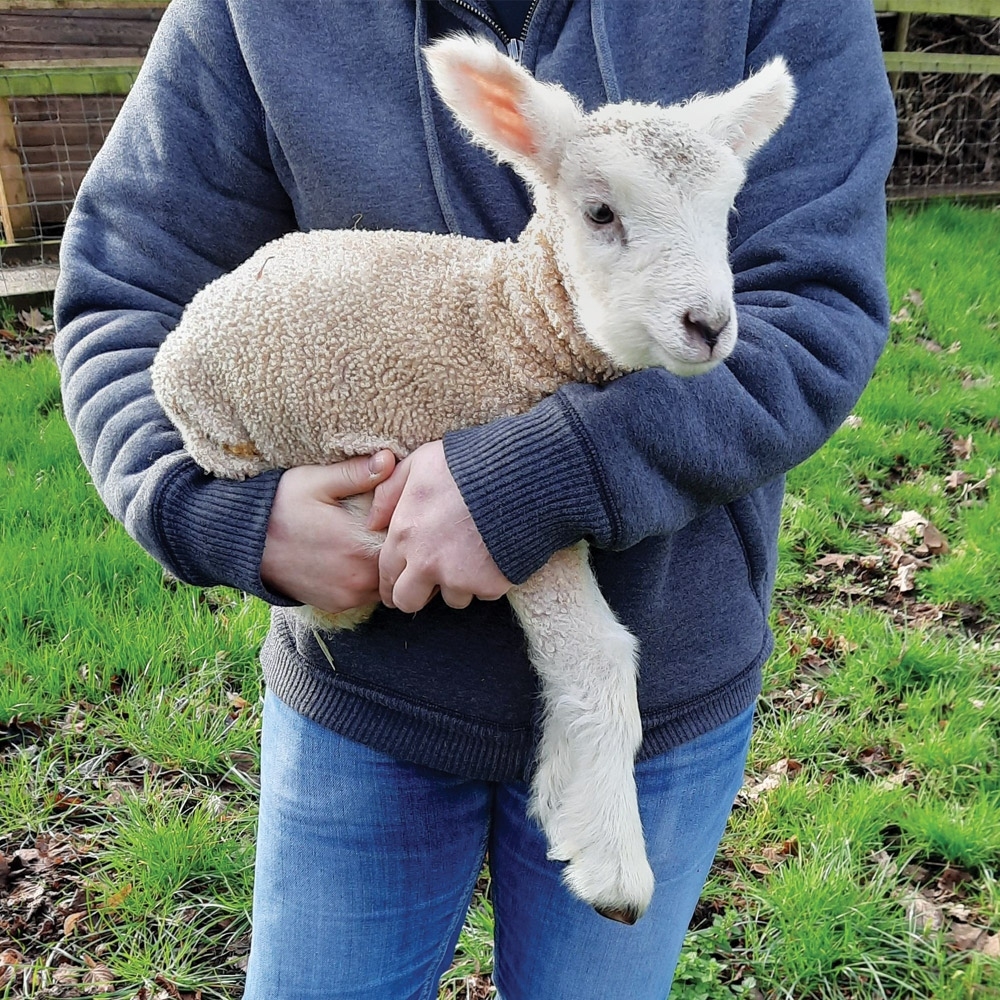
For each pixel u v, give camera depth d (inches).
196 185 64.2
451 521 49.1
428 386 52.9
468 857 63.4
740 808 112.3
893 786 113.2
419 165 60.7
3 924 95.1
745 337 52.9
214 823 104.9
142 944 94.5
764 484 57.1
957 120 382.0
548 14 61.6
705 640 59.5
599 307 51.5
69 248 65.0
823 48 58.1
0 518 141.7
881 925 96.8
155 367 57.2
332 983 60.2
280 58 59.7
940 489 177.8
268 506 53.0
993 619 146.9
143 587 131.3
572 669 53.7
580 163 52.5
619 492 48.5
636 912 53.6
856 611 145.0
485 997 92.6
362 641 58.3
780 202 57.4
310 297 52.9
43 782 108.7
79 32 277.3
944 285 263.0
